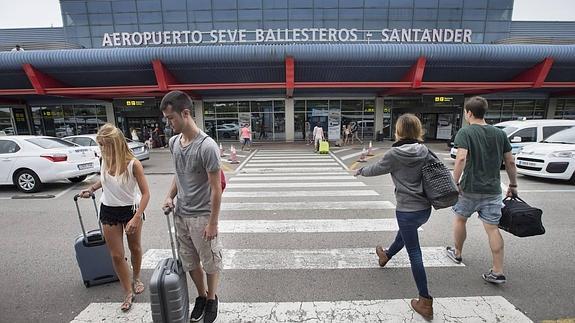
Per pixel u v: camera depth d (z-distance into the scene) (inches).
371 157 562.6
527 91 856.3
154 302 88.3
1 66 625.6
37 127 916.0
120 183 109.0
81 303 118.2
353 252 159.5
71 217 226.2
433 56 631.8
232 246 168.2
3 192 313.6
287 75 648.4
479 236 176.7
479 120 124.8
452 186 101.4
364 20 844.6
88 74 682.2
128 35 836.6
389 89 814.5
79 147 339.9
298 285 129.1
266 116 897.5
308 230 191.0
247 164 490.9
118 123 894.4
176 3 843.4
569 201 254.4
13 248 169.6
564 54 619.8
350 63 664.4
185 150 92.9
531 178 350.6
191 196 96.0
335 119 892.0
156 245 170.6
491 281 126.2
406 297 119.6
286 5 840.3
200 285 108.2
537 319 105.1
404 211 107.4
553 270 137.4
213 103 890.1
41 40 924.6
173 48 627.5
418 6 839.7
